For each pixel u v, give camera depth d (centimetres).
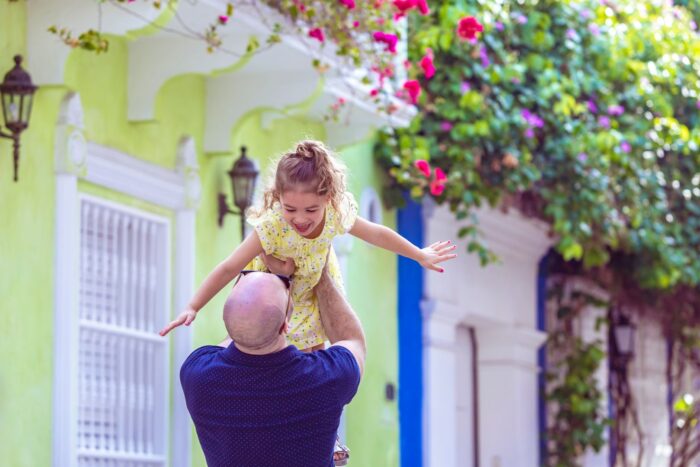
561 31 1328
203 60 889
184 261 956
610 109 1373
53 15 801
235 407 504
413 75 1135
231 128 982
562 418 1565
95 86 862
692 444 1878
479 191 1237
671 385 1866
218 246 1002
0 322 777
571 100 1267
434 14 1220
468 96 1185
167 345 941
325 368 510
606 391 1688
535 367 1532
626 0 1471
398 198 1240
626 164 1354
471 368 1481
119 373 902
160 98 930
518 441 1476
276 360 505
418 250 568
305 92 967
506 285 1465
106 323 885
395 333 1272
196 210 971
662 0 1527
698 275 1559
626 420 1720
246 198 990
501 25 1230
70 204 827
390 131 1188
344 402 514
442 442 1305
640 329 1798
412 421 1277
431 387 1283
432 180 1194
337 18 930
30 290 802
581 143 1295
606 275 1589
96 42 795
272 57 932
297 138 1117
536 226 1472
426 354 1286
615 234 1398
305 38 910
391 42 958
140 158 910
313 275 552
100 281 883
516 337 1479
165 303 941
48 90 814
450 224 1326
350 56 959
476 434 1479
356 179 1177
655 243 1471
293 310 557
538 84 1270
